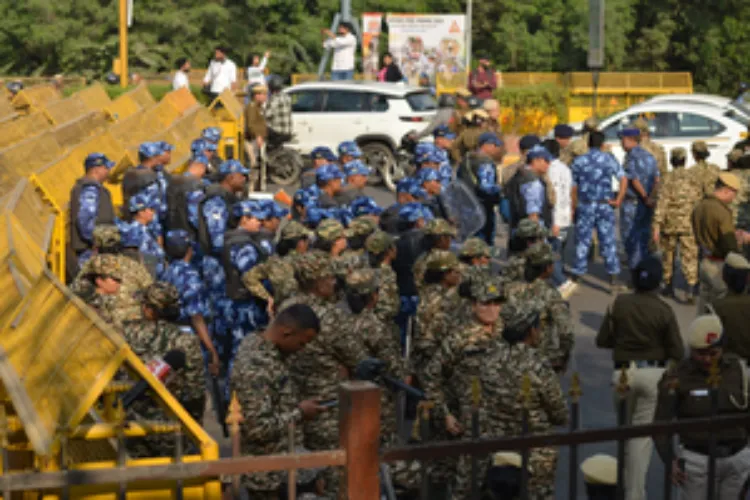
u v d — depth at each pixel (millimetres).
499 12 54125
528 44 52781
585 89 36500
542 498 5867
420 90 22906
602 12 18422
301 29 52750
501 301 6363
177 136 17375
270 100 21188
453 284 7738
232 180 10797
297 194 10602
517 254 8664
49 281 5094
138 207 9469
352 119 22391
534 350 5914
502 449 4293
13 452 4734
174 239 8891
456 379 6496
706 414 5703
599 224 13945
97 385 4074
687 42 54219
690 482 5738
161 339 6398
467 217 11703
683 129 20484
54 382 4168
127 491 4379
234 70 24656
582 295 13969
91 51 51125
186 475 3939
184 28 50844
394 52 36938
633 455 6723
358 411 4086
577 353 11141
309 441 6020
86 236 10438
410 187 10633
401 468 6406
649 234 14031
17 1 51125
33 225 9844
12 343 4684
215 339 9977
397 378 6395
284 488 5531
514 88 34750
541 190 12438
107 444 5477
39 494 4477
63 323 4625
